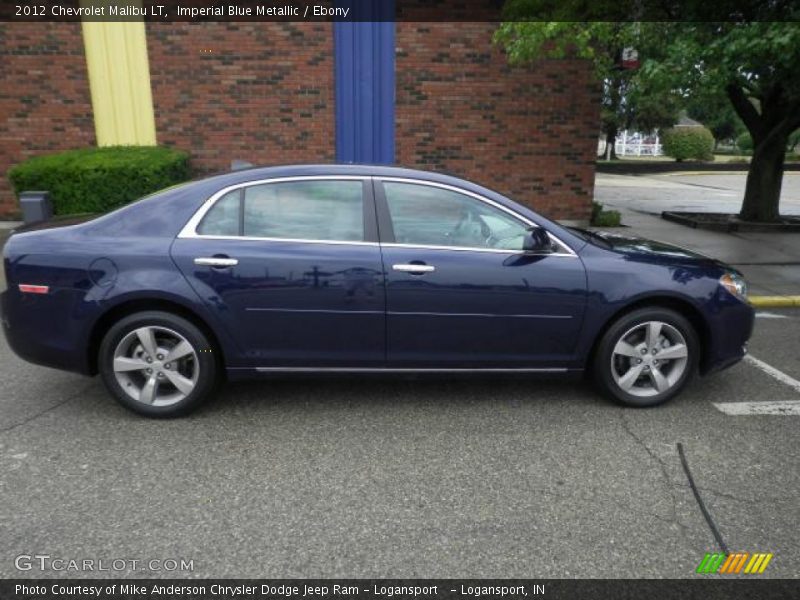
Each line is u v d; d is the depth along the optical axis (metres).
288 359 3.83
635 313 3.96
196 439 3.61
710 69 6.80
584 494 3.11
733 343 4.12
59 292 3.65
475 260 3.78
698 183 24.88
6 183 10.04
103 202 8.66
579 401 4.21
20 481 3.13
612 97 25.16
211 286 3.66
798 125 10.78
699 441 3.67
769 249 9.32
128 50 9.76
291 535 2.75
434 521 2.87
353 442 3.60
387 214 3.81
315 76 10.00
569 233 3.96
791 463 3.43
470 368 3.95
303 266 3.69
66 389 4.30
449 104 10.23
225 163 10.24
